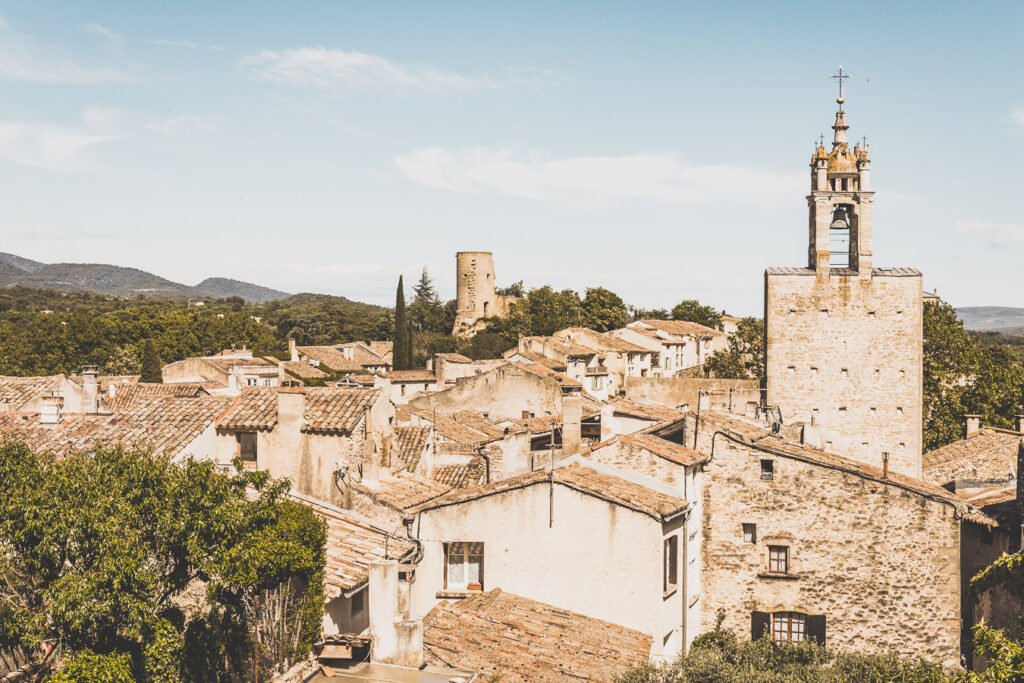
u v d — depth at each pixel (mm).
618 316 172375
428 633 26312
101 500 21047
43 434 34594
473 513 31828
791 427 52906
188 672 21359
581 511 31062
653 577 30453
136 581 20625
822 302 62250
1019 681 21656
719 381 76688
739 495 37469
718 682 30219
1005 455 56125
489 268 185625
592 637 28078
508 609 28938
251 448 34531
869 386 62031
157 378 112688
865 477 36594
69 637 20391
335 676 21297
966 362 80375
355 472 33969
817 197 62188
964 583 44062
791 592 36938
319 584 24188
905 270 62312
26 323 189250
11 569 20109
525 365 92062
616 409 51625
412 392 120125
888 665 32438
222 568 22031
